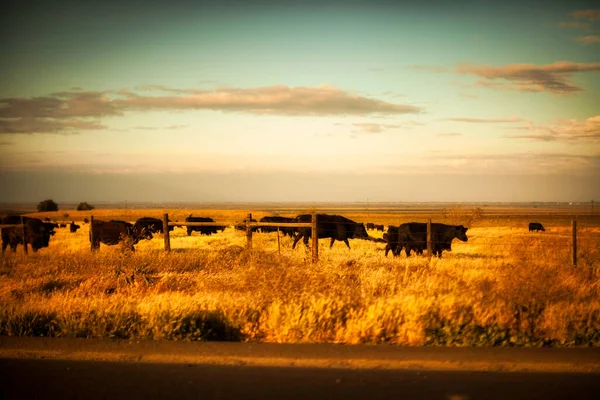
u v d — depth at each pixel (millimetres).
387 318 8281
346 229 24453
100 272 15328
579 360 6652
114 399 5355
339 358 6805
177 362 6715
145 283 13539
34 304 10125
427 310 8234
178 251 20844
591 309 8695
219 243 26609
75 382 5902
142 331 8266
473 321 7980
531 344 7500
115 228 25375
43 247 25312
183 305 9141
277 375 6137
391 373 6191
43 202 148625
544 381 5871
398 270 14695
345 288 10977
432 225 21281
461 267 15297
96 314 8891
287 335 8055
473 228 50094
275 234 33375
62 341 7812
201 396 5426
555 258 18203
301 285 10805
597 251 20375
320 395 5434
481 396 5391
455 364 6516
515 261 16453
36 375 6195
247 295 10453
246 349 7277
